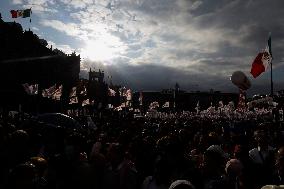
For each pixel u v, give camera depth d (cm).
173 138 718
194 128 1273
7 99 4525
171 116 4700
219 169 534
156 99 10725
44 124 1594
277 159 521
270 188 271
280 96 4006
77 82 6756
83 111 5044
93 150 714
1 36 4425
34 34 5528
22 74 4872
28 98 4812
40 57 5406
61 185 502
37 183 497
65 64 6469
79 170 490
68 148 546
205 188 528
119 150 632
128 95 5097
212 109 4478
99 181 595
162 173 530
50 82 5750
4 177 509
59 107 5578
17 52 4772
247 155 618
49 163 551
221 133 1359
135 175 620
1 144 567
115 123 1611
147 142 725
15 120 1653
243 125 1455
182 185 371
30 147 796
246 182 397
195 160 704
